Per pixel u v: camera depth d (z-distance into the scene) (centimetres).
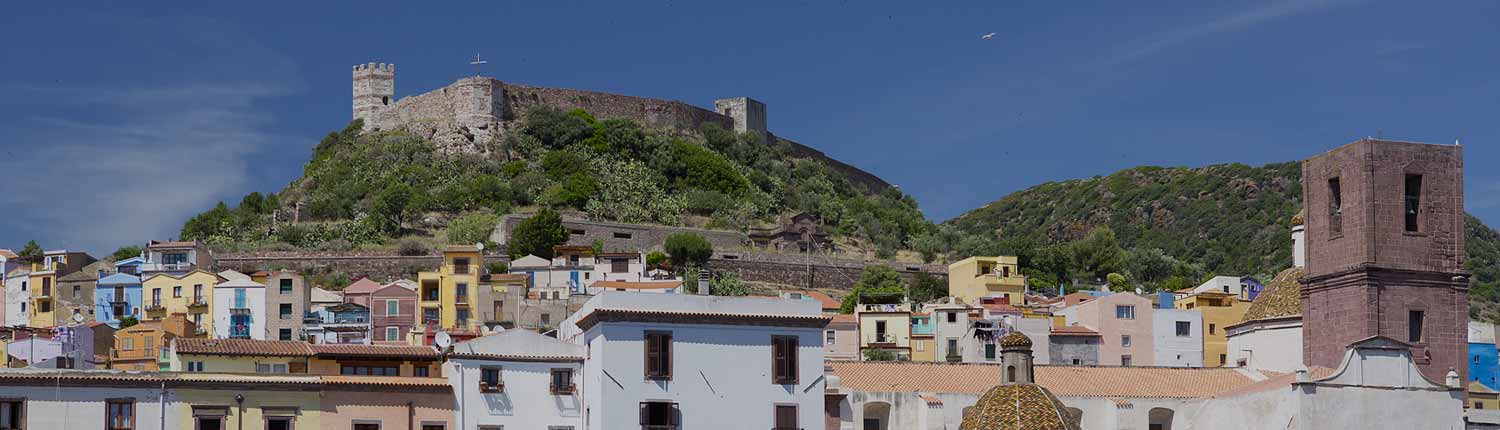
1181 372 10944
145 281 18512
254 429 8975
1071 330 16350
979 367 10631
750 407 9400
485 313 18512
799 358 9569
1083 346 16238
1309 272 11200
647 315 9350
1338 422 9806
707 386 9356
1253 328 11856
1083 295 19400
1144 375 10838
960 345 16912
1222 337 16625
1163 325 16512
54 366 10725
